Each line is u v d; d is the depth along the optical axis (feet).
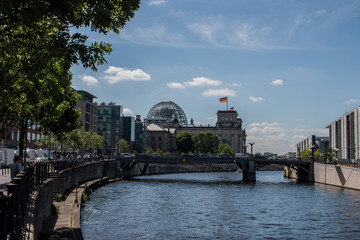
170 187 244.42
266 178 375.04
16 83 80.38
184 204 164.14
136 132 629.10
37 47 52.95
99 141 344.90
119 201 167.53
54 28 56.18
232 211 147.64
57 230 82.58
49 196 98.02
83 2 49.08
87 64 51.01
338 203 172.35
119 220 123.13
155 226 115.75
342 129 349.82
